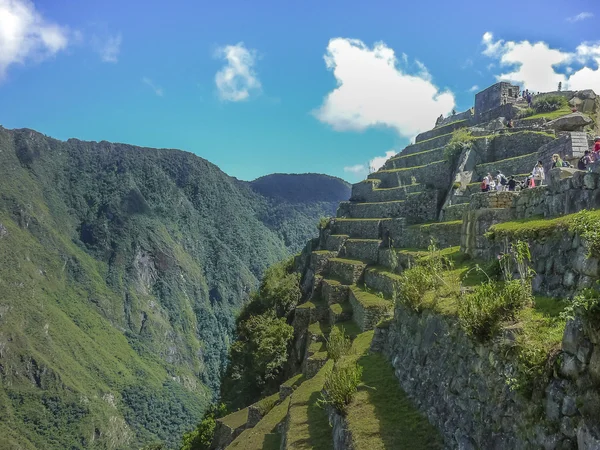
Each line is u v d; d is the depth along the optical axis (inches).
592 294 226.2
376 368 572.1
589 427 208.4
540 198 482.9
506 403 287.4
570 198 419.8
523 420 266.4
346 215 1785.2
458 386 361.4
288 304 1611.7
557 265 349.7
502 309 326.3
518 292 330.3
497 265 450.0
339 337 732.7
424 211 1304.1
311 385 742.5
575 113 1241.4
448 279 504.7
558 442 231.6
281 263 2279.8
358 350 718.5
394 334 590.9
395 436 398.9
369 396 489.4
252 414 1006.4
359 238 1525.6
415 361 476.1
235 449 759.7
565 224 355.3
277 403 998.4
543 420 246.2
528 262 371.6
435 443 374.3
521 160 1086.4
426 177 1509.6
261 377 1371.8
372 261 1330.0
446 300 447.5
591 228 300.2
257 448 703.7
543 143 1143.6
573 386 227.8
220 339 7795.3
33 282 6776.6
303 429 571.8
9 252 6919.3
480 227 559.8
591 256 293.9
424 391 430.3
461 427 342.0
